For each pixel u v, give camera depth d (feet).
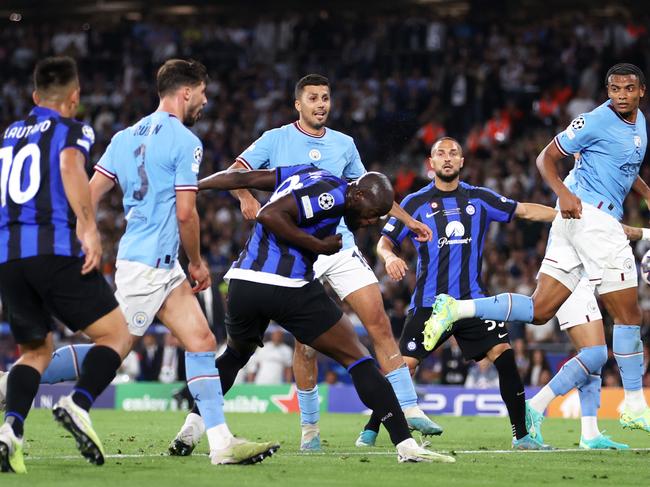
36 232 60.90
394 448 84.99
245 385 150.92
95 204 71.15
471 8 305.53
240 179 70.23
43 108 63.21
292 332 68.64
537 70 257.75
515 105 248.73
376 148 238.27
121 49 304.91
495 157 230.27
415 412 83.76
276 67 287.89
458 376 159.63
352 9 318.04
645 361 158.40
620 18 291.79
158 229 68.90
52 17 343.87
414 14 311.47
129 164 69.56
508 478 61.87
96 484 55.26
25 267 60.90
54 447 80.89
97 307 61.77
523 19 300.20
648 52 257.75
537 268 193.77
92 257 60.59
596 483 60.70
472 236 91.35
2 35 312.91
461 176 226.58
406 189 227.81
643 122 84.23
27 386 62.13
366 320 84.48
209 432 67.05
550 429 113.60
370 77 272.72
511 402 86.38
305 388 84.12
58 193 61.36
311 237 65.31
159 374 163.53
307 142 86.79
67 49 305.94
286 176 70.03
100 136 270.67
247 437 97.60
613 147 82.69
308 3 321.73
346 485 56.65
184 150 68.08
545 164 83.05
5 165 61.93
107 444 84.84
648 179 215.72
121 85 288.92
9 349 169.89
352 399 147.64
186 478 58.44
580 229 83.87
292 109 265.34
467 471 64.69
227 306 70.49
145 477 58.80
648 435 104.63
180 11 335.06
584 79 249.55
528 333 174.09
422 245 92.22
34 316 62.69
